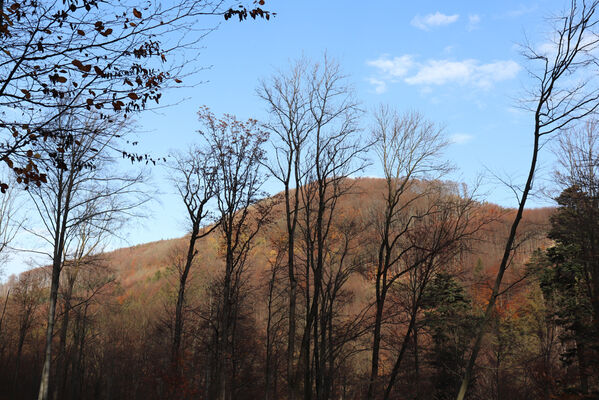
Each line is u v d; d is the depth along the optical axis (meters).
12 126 7.22
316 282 23.39
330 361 24.89
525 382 35.28
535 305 37.56
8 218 27.12
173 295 52.50
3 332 47.72
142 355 48.19
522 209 19.59
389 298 28.78
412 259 27.42
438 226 24.09
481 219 23.02
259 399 45.09
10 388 38.38
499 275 20.19
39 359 46.84
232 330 35.41
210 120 29.64
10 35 6.88
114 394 44.31
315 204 25.52
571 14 17.92
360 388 32.66
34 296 43.97
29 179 7.68
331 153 23.69
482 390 38.19
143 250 126.25
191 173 29.56
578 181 27.47
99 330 50.84
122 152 9.91
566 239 30.36
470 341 34.75
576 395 27.22
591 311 29.70
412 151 24.20
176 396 28.70
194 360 36.44
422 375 34.19
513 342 36.56
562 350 36.78
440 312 31.98
